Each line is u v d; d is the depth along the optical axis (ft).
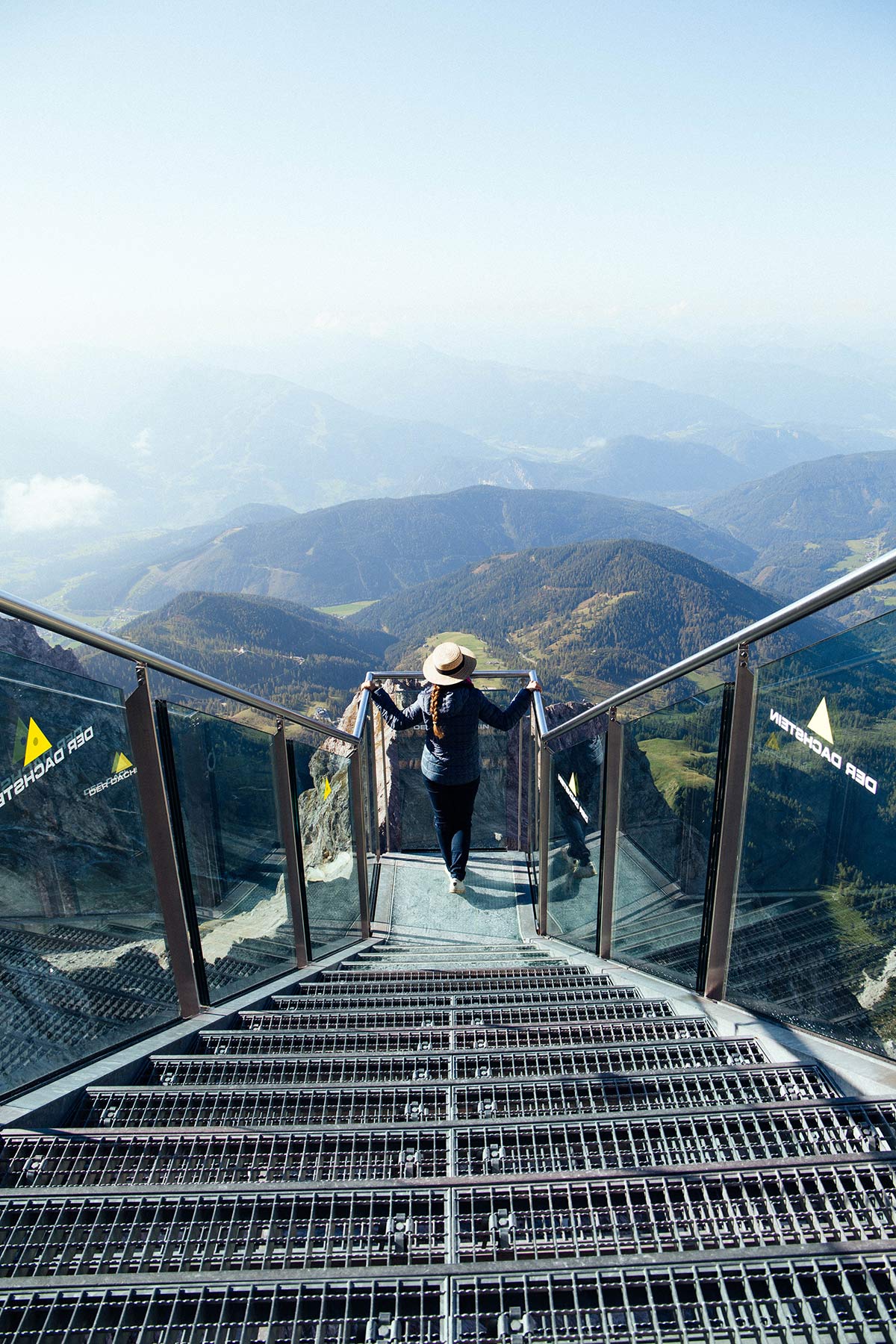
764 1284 4.33
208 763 8.84
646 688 9.34
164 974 8.09
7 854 5.72
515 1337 4.09
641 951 10.62
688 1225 4.81
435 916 17.69
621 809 11.13
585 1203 5.09
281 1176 5.55
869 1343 4.03
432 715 14.82
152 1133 5.74
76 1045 6.68
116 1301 4.33
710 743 7.91
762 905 7.28
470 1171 5.55
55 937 6.35
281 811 11.44
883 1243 4.43
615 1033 8.07
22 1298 4.35
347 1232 4.82
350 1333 4.17
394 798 21.31
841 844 5.90
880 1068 6.08
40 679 5.89
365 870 16.49
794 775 6.47
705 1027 7.97
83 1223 4.95
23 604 5.50
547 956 13.62
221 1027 8.89
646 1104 6.39
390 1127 5.88
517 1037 8.10
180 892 8.23
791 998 6.99
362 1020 9.24
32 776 5.90
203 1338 4.17
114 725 6.95
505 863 20.33
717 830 7.91
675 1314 4.19
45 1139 5.73
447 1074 7.31
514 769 21.09
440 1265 4.39
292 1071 7.36
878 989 5.76
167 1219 4.93
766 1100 6.30
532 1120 5.91
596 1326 4.16
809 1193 5.07
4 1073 5.84
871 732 5.33
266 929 10.96
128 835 7.29
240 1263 4.66
